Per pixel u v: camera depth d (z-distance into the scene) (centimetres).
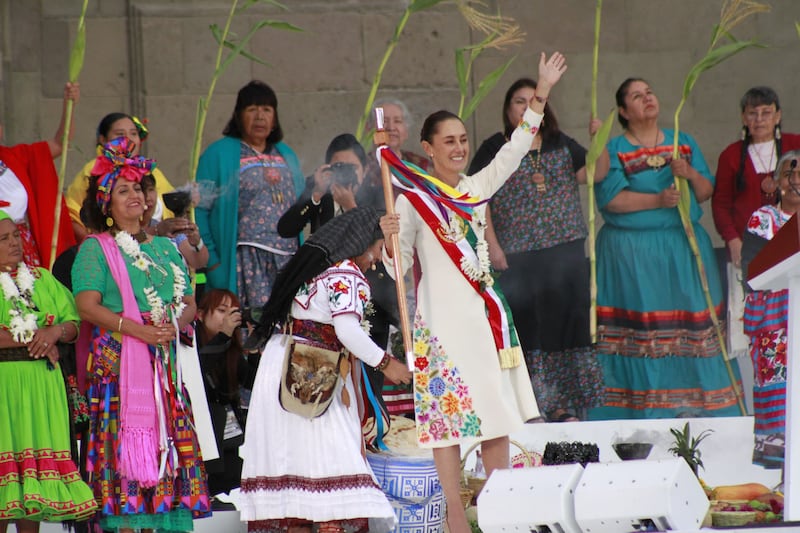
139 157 2277
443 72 3825
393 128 3194
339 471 2109
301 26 3784
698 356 3238
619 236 3281
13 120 3656
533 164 3180
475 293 2241
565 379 3150
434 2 3250
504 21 3819
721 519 2148
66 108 2934
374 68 3809
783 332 2694
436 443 2209
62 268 2539
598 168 3262
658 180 3288
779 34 3869
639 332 3247
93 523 2325
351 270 2150
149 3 3722
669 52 3862
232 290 3058
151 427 2169
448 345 2227
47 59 3675
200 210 3081
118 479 2150
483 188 2312
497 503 1764
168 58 3731
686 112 3872
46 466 2170
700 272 3250
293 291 2148
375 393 2256
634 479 1703
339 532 2112
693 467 2669
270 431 2131
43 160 2878
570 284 3159
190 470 2211
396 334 2738
